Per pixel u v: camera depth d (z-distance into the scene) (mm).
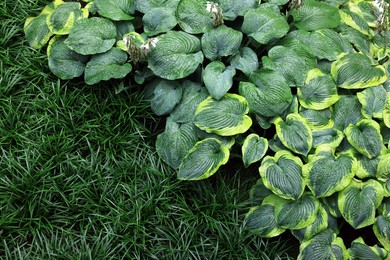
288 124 1946
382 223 1851
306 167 1866
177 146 1947
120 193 1916
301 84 2004
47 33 2115
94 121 2010
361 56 2061
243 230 1875
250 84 1979
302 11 2164
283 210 1864
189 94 2006
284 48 2039
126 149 1984
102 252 1806
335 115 1990
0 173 1887
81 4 2258
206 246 1862
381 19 2111
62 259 1799
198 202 1921
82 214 1877
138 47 1989
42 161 1925
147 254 1837
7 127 1969
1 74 2045
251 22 2076
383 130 1992
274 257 1874
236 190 1965
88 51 2037
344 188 1863
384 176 1882
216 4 2002
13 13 2176
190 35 2035
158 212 1888
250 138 1920
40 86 2062
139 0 2131
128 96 2047
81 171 1929
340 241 1846
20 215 1849
